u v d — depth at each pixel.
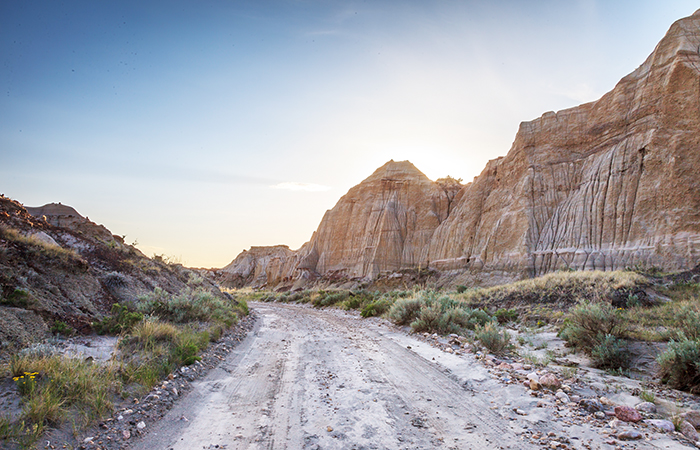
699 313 9.88
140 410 5.48
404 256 68.12
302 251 94.62
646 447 4.49
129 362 7.25
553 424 5.29
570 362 9.34
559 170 45.78
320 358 10.10
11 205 13.97
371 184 83.88
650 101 38.28
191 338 9.97
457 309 15.60
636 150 37.28
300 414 5.84
